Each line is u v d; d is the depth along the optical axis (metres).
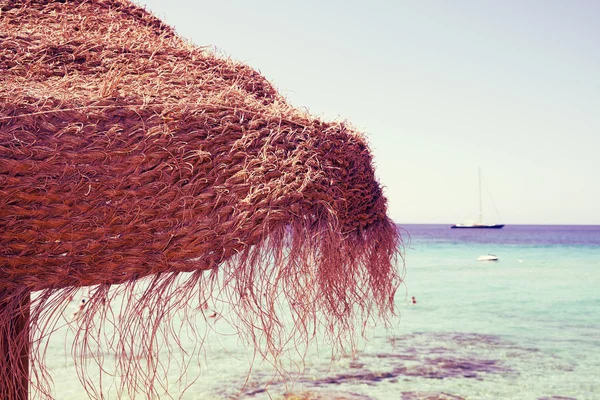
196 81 1.21
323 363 8.51
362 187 1.22
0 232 0.84
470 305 17.25
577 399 7.45
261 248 1.00
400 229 1.36
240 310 0.99
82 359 0.92
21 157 0.86
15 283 0.86
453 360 9.68
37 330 0.90
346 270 1.16
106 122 0.95
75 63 1.18
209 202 0.96
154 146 0.95
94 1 1.48
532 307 16.92
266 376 7.74
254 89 1.38
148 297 0.93
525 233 105.50
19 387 0.97
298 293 1.04
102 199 0.90
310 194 1.04
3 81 1.02
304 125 1.13
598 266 32.34
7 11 1.30
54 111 0.91
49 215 0.87
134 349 0.93
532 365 9.49
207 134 1.01
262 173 1.01
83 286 0.91
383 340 11.20
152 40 1.37
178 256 0.93
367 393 7.40
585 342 11.65
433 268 30.86
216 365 8.03
